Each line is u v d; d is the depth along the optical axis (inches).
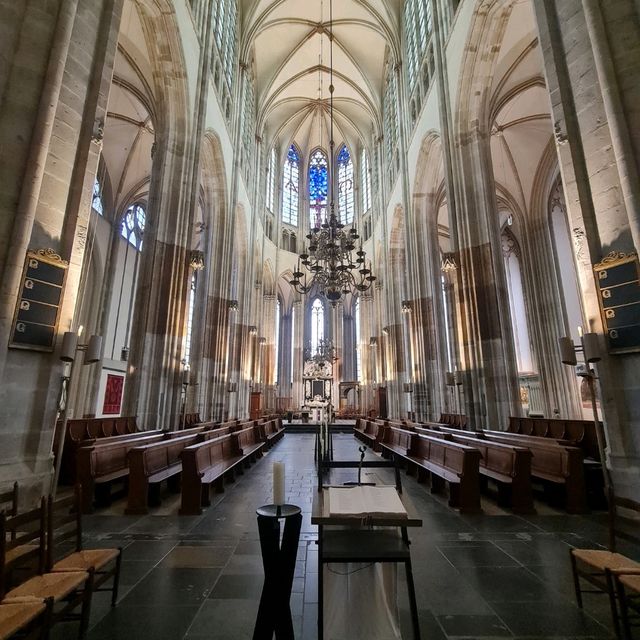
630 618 107.3
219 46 616.7
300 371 1230.3
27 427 187.5
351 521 93.7
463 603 123.3
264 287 1132.5
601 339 203.8
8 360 182.5
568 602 123.8
